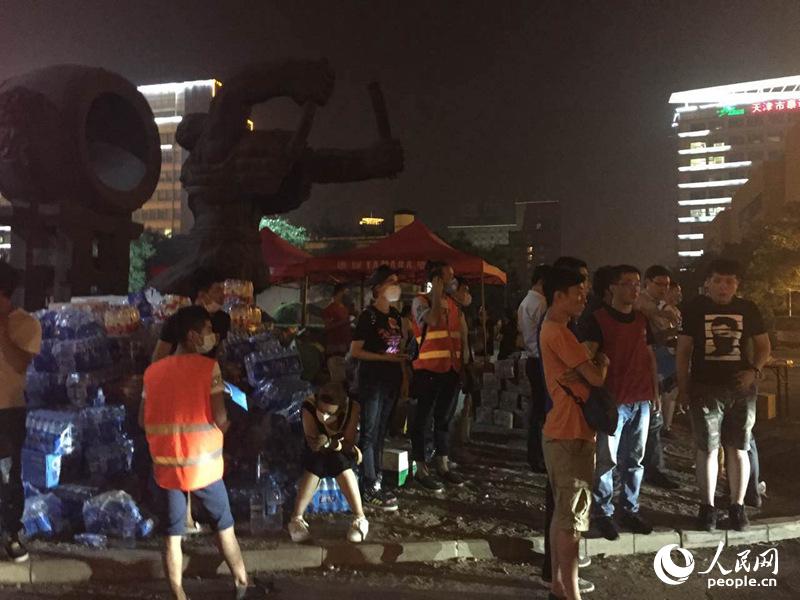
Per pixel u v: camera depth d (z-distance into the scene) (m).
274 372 5.63
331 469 5.00
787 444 8.59
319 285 19.83
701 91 124.88
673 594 4.54
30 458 5.28
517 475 7.07
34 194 7.93
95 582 4.59
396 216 31.89
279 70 8.62
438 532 5.31
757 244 38.78
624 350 5.23
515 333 12.42
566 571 4.07
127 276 8.80
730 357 5.36
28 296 7.92
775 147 117.81
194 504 4.18
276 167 8.70
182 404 3.98
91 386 5.21
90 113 8.84
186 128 9.52
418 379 6.46
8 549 4.57
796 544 5.47
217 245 8.90
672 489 6.64
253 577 4.50
